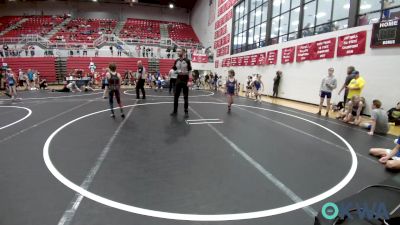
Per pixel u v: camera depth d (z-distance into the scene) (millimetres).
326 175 3812
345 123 7898
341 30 10992
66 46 28438
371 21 9727
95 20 40375
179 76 8258
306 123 7762
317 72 12461
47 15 40156
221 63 26375
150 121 7348
